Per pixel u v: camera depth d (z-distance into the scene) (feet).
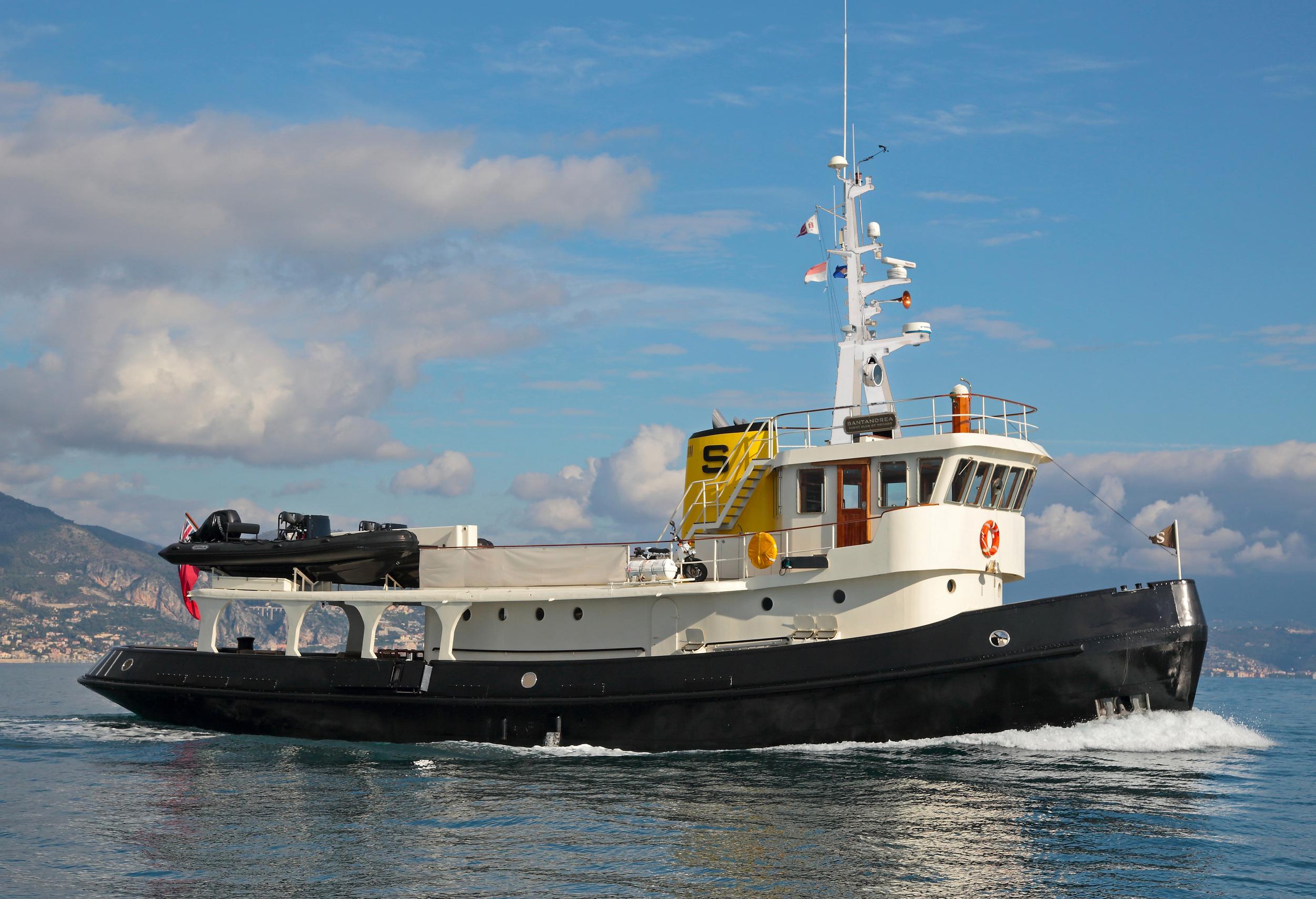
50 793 63.41
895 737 68.44
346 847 49.88
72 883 45.24
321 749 77.15
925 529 68.44
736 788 59.52
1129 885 43.09
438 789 61.87
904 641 67.62
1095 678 65.92
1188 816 53.16
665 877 44.50
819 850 47.70
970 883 43.34
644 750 71.51
